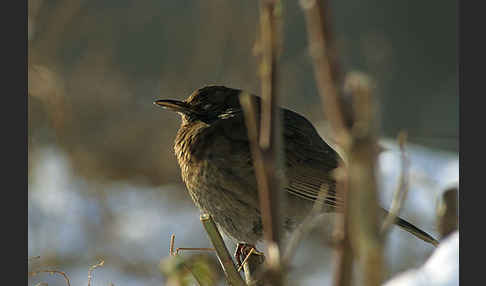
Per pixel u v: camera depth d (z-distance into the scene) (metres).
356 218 2.97
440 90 19.45
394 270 9.62
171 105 8.71
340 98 2.89
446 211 6.22
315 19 2.88
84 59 17.19
